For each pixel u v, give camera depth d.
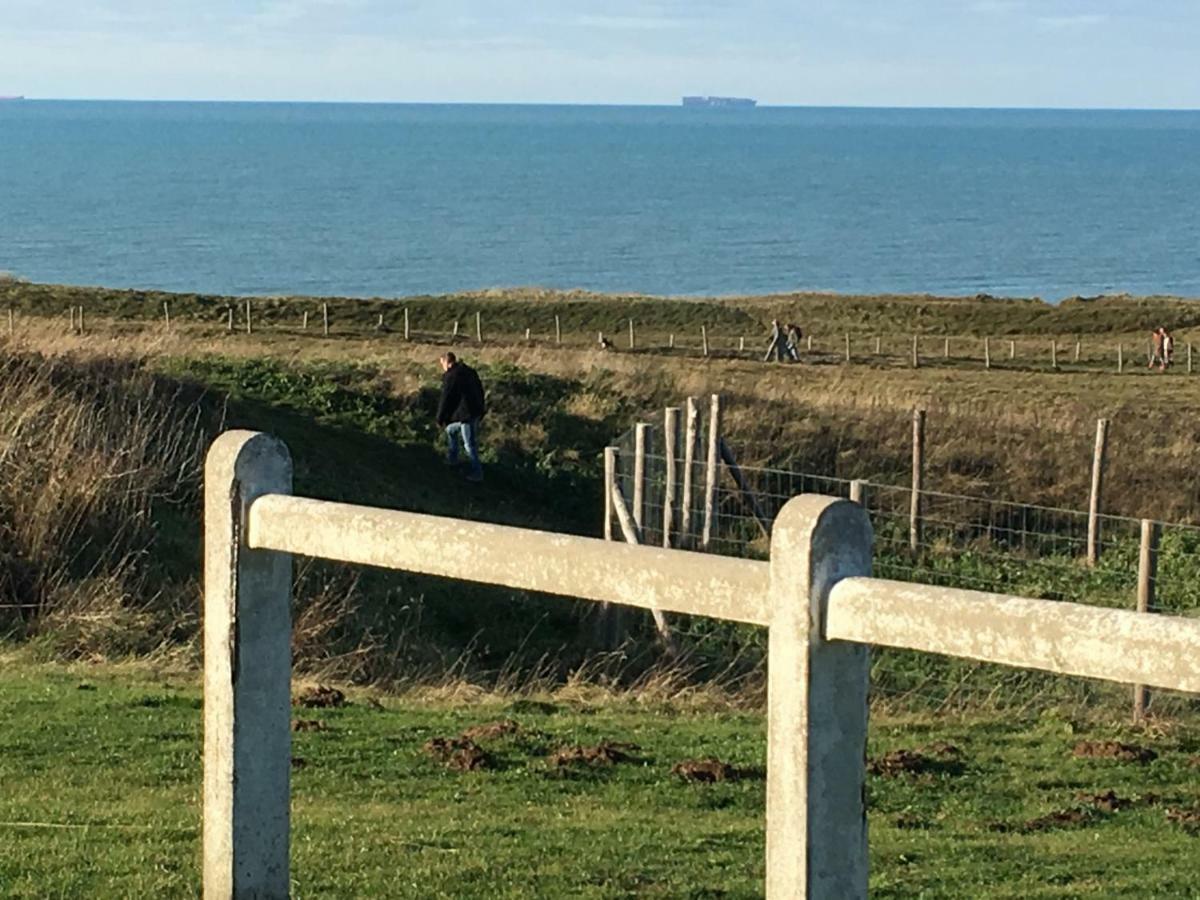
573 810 8.95
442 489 23.61
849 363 51.03
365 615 16.84
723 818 8.91
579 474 25.47
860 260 139.62
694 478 21.59
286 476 4.84
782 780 3.68
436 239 150.25
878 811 9.72
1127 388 43.69
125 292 64.38
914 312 73.69
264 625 4.79
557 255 138.50
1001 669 15.60
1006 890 7.70
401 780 9.59
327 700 12.21
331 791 9.23
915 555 22.06
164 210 177.62
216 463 4.75
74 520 16.39
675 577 3.91
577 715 12.59
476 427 24.86
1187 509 25.28
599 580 4.07
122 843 7.44
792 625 3.64
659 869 7.48
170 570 16.81
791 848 3.66
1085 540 23.08
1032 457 27.08
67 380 20.44
